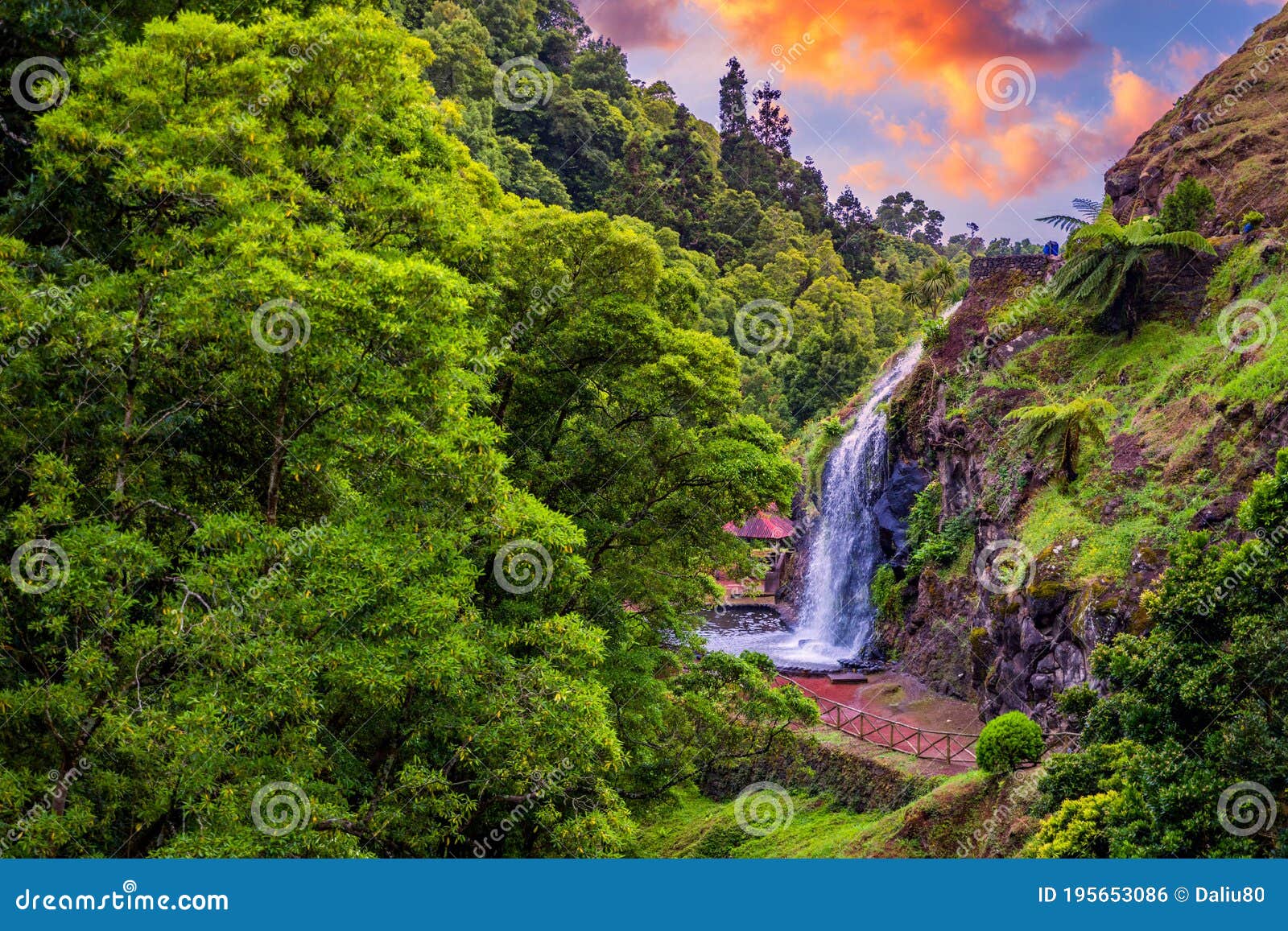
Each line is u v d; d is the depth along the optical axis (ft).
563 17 476.54
